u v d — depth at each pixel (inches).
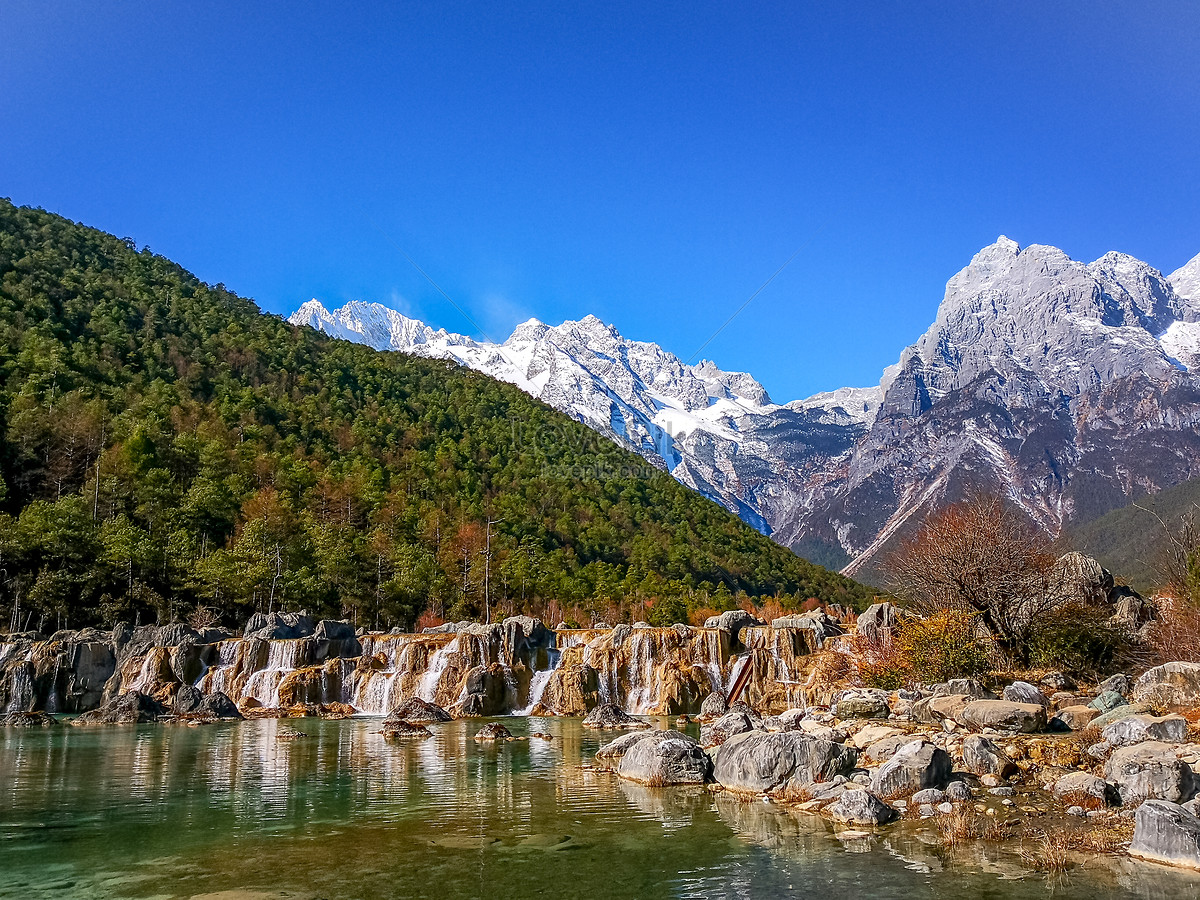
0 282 6796.3
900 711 1270.9
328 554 4212.6
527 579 4926.2
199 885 648.4
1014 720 1096.8
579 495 7504.9
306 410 7076.8
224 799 1003.3
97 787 1106.1
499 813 887.7
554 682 2539.4
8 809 957.2
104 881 663.1
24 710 2231.8
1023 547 1769.2
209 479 4746.6
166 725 2066.9
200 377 6840.6
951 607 1749.5
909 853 684.7
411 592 4274.1
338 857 722.2
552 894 611.8
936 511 2122.3
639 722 1999.3
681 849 721.6
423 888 631.2
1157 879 596.1
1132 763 804.6
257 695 2625.5
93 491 4256.9
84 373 5807.1
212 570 3750.0
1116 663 1533.0
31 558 3570.4
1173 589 1616.6
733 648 2605.8
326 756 1406.3
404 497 5659.5
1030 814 766.5
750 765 975.0
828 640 2475.4
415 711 2126.0
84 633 2989.7
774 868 657.6
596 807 904.9
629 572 5772.6
